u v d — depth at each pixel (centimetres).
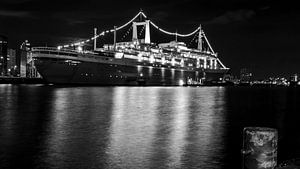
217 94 9706
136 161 1434
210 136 2127
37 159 1447
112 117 3162
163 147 1736
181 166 1361
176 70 16762
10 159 1442
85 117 3128
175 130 2380
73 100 5544
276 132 493
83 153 1572
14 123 2652
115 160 1445
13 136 2020
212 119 3206
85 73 12338
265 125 2894
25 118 3002
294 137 2130
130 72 14150
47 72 11612
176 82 16938
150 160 1456
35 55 11406
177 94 8700
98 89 10419
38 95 6869
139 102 5388
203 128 2522
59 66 11594
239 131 2369
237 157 1523
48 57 11350
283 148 1700
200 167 1353
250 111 4300
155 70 15450
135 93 8388
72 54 11781
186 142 1891
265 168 488
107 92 8481
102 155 1536
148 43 15325
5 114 3350
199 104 5362
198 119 3173
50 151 1606
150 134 2172
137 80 14525
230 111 4209
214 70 19812
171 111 3972
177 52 16888
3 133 2144
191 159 1482
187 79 17662
